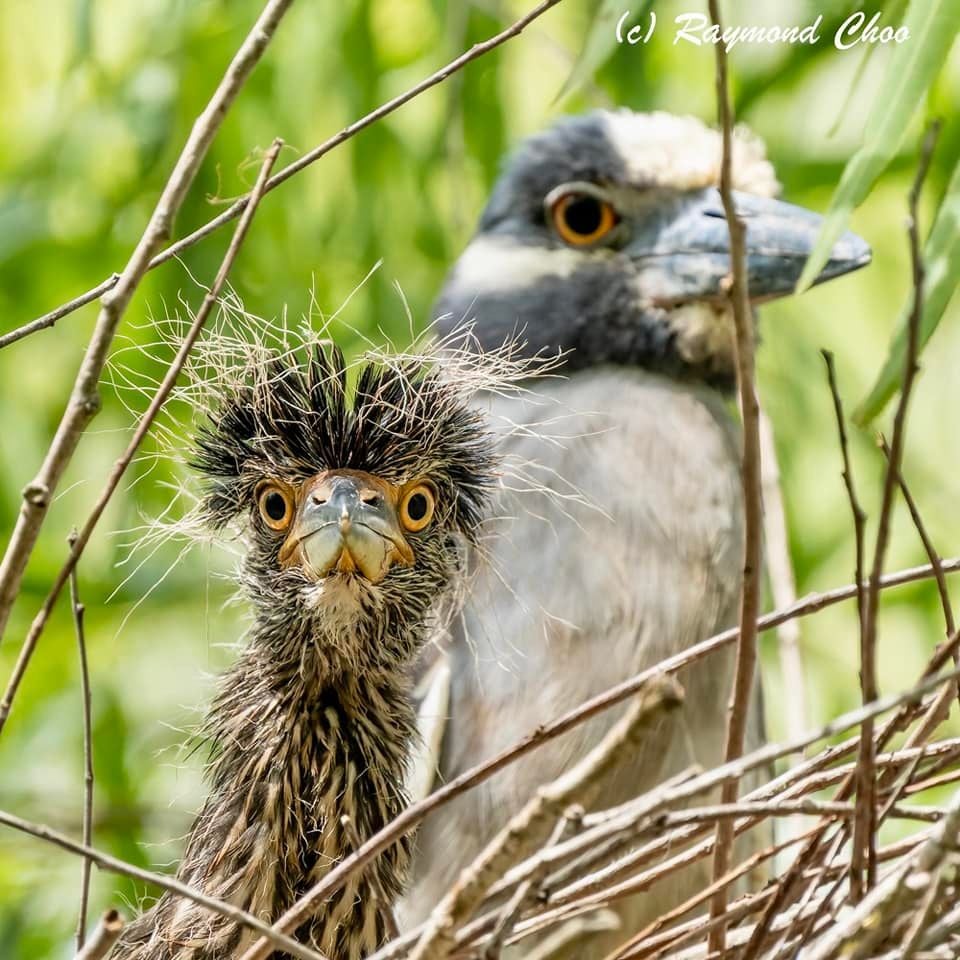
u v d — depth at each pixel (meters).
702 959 4.75
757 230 6.60
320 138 9.48
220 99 4.27
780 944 4.62
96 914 8.47
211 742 5.75
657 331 6.74
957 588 9.20
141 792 9.27
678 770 6.18
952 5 4.89
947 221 4.86
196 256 8.81
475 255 7.15
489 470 6.05
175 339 6.32
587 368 6.85
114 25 9.39
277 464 5.53
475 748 6.22
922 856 4.03
